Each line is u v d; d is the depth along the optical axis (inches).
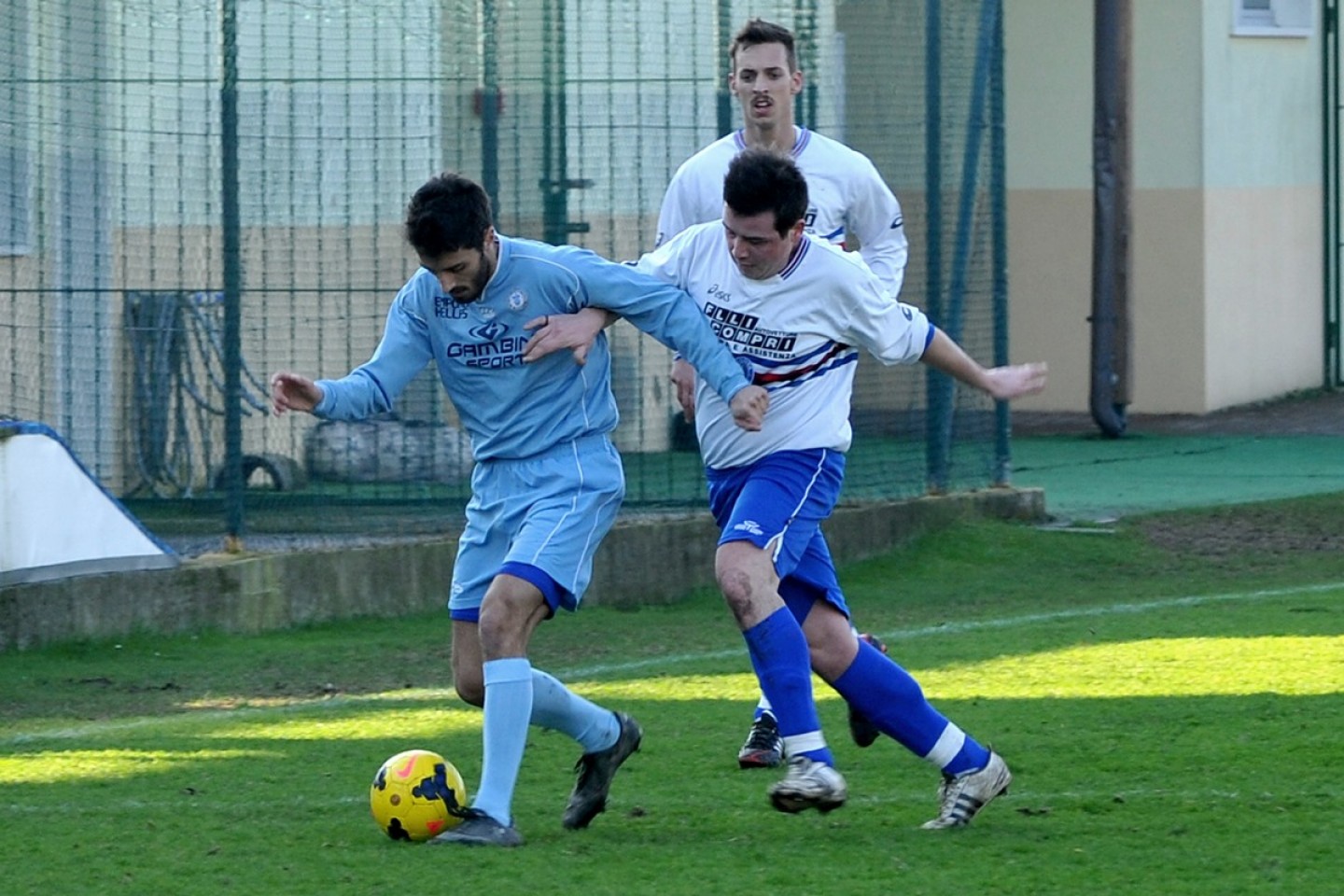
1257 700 1024.2
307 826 780.6
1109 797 808.3
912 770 881.5
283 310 1526.8
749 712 1042.7
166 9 1574.8
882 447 1663.4
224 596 1353.3
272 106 1525.6
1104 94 2404.0
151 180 1576.0
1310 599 1418.6
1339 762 872.9
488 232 733.3
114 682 1187.9
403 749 966.4
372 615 1428.4
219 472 1502.2
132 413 1533.0
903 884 670.5
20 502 1267.2
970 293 1710.1
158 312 1536.7
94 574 1302.9
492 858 712.4
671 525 1512.1
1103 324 2458.2
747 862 704.4
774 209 737.0
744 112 924.0
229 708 1106.7
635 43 1567.4
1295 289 2898.6
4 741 995.3
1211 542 1713.8
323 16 1534.2
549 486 748.0
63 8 1557.6
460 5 1524.4
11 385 1561.3
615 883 674.2
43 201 1556.3
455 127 1539.1
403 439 1471.5
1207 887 663.1
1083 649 1217.4
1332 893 653.9
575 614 1434.5
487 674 730.8
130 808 821.9
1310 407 2785.4
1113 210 2428.6
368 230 1558.8
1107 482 2080.5
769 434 767.7
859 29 1621.6
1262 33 2755.9
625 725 768.3
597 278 746.2
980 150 1688.0
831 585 775.7
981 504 1727.4
